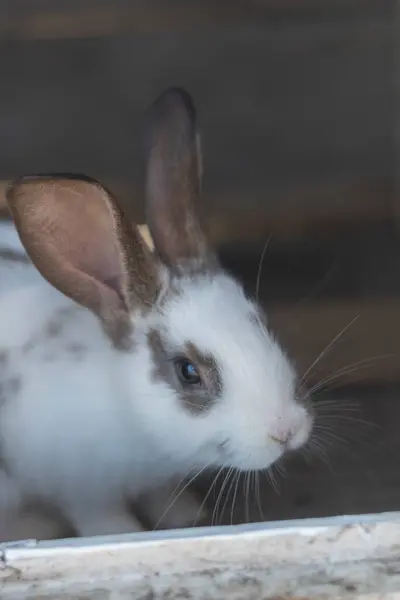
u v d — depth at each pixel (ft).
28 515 2.87
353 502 2.94
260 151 3.98
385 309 3.38
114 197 2.71
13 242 3.00
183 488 2.90
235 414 2.69
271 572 2.32
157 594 2.30
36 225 2.73
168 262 2.82
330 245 3.60
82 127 4.16
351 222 3.68
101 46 4.68
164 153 2.85
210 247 2.89
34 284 2.91
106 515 2.86
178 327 2.74
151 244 2.90
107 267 2.78
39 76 4.51
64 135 4.10
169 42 4.69
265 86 4.39
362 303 3.40
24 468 2.84
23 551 2.32
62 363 2.80
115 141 4.05
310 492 2.96
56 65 4.58
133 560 2.32
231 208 3.72
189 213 2.86
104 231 2.75
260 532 2.35
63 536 2.83
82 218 2.74
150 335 2.76
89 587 2.31
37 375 2.81
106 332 2.80
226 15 4.79
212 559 2.33
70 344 2.82
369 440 3.07
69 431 2.80
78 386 2.78
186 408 2.72
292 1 4.81
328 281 3.47
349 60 4.48
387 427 3.10
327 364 3.23
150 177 2.85
